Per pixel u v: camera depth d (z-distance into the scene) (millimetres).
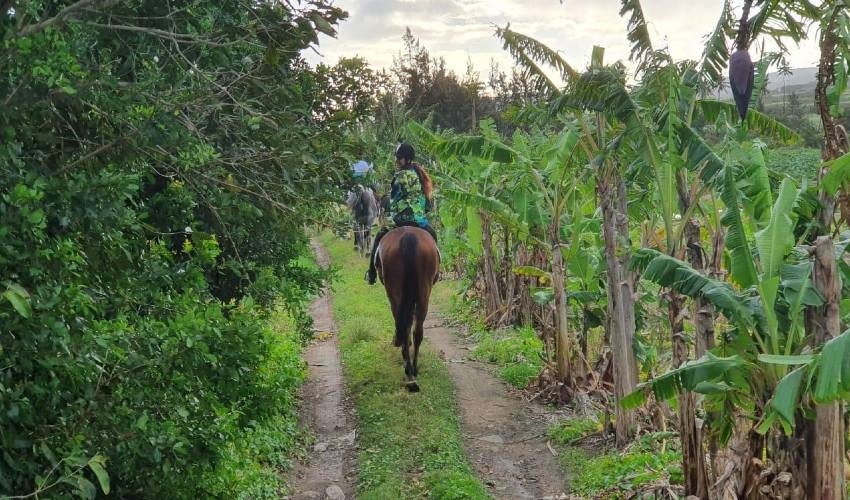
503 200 12352
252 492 6809
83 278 4086
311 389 10711
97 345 4066
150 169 5551
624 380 8109
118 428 4109
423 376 10695
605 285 10828
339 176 5977
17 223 3322
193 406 4781
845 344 4215
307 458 8305
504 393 10539
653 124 7078
